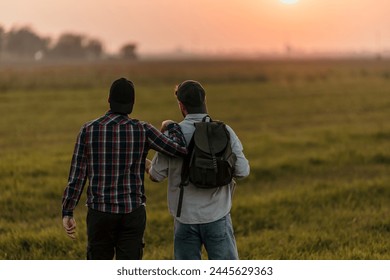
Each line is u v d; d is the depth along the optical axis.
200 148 8.80
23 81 86.06
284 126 46.09
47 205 20.19
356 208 19.91
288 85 95.12
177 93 9.46
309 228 17.59
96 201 8.90
